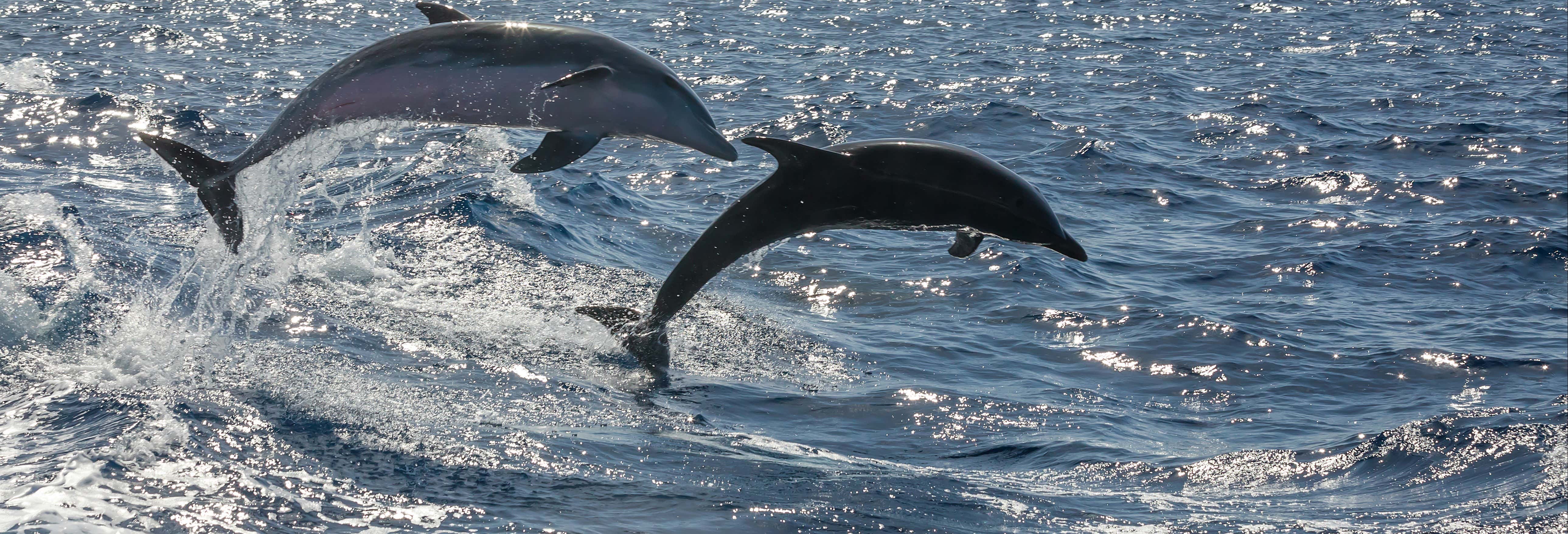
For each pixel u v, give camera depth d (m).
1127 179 17.39
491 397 7.83
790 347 9.88
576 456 6.70
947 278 11.99
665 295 8.34
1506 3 44.34
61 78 22.61
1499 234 14.13
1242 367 9.75
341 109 6.76
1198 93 25.14
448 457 6.43
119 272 9.80
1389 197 16.33
